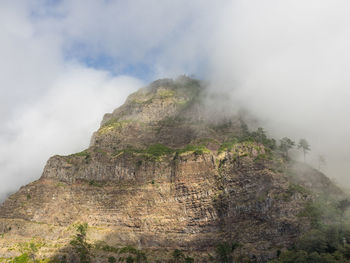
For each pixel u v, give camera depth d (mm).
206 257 196375
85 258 199625
